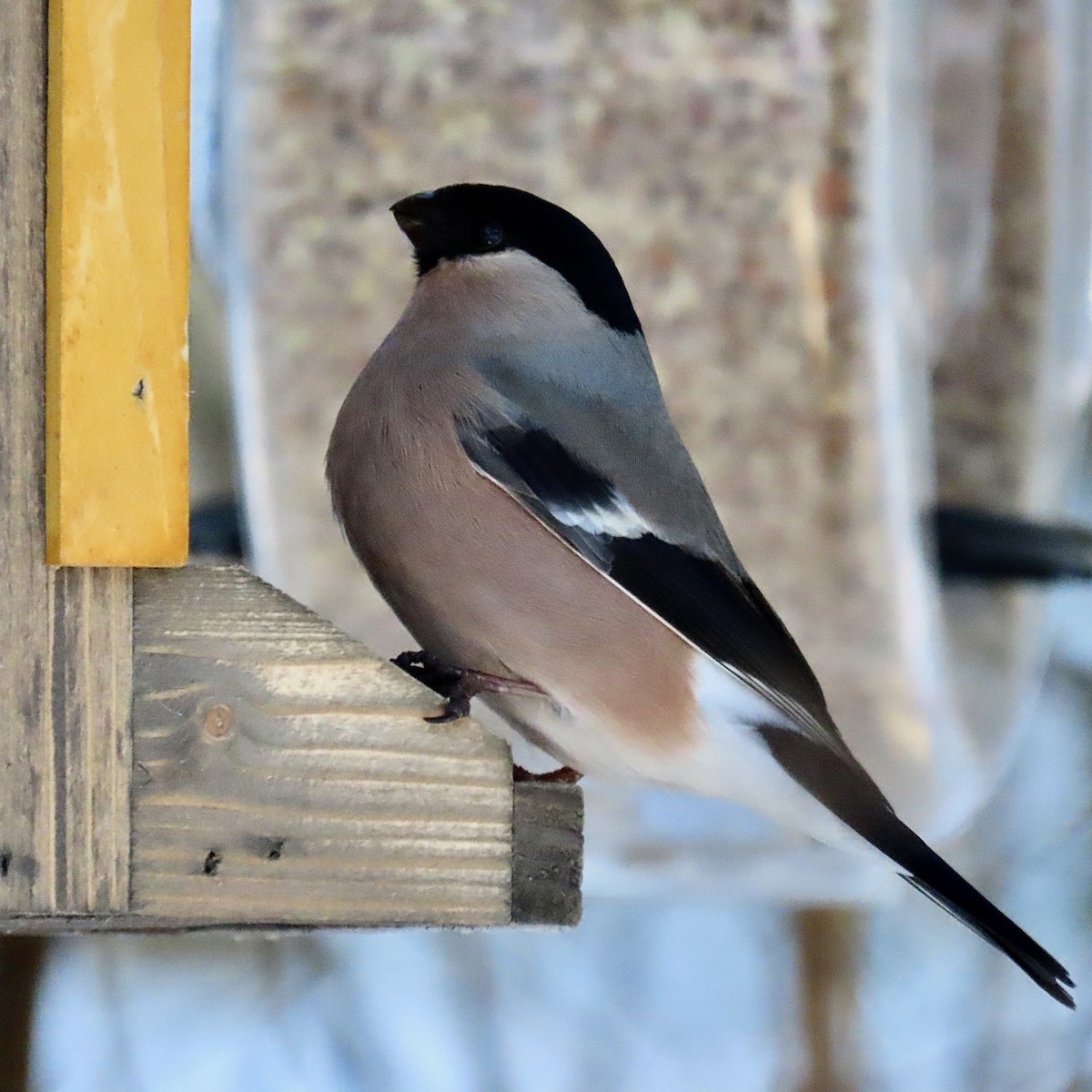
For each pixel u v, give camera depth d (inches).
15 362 197.9
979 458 396.2
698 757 274.1
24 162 199.6
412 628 273.1
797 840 347.9
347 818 213.2
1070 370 402.6
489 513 264.4
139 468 200.5
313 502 346.0
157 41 203.6
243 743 208.2
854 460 350.9
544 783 226.4
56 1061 362.9
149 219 201.3
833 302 352.2
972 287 398.0
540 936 406.6
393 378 275.6
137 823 202.2
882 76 352.2
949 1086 394.0
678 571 273.1
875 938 415.2
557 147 351.9
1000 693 389.4
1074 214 401.1
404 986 394.0
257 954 386.6
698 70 353.4
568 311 292.4
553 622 265.0
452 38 352.8
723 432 348.2
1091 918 425.4
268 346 348.8
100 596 201.3
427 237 297.9
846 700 348.8
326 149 351.6
